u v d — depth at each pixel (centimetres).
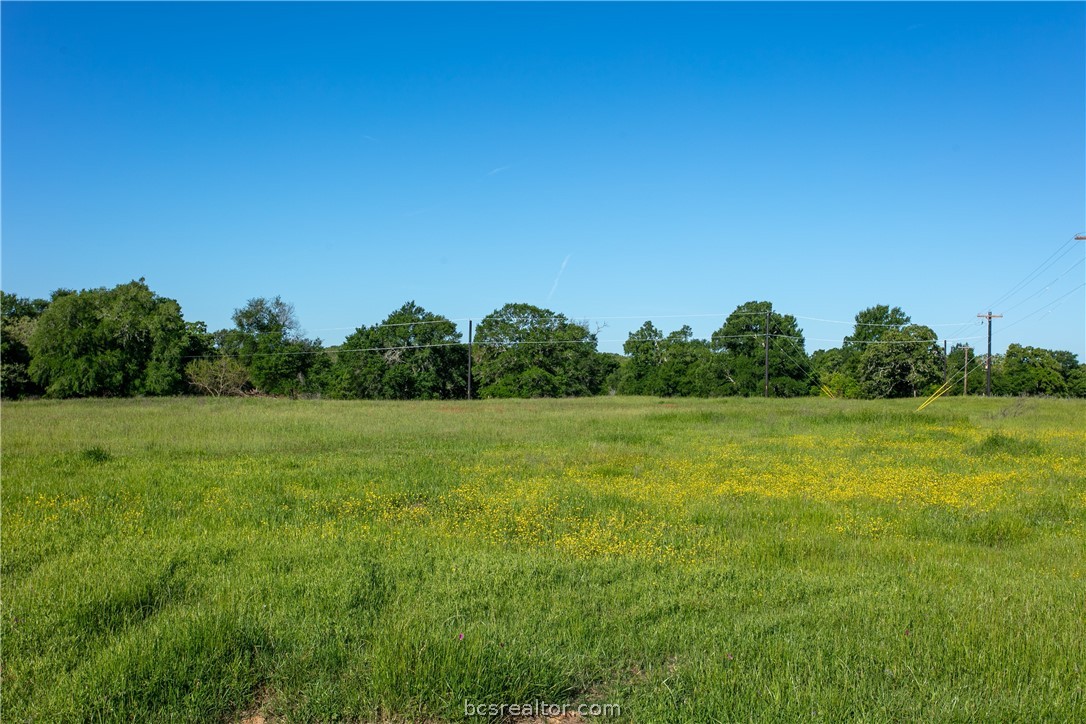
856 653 573
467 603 679
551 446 2095
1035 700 501
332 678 539
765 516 1131
